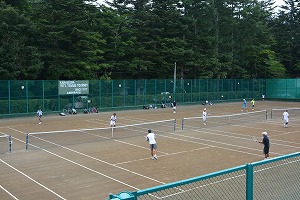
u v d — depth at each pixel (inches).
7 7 1784.0
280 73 3171.8
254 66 3073.3
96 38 2103.8
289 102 2773.1
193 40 2551.7
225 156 850.8
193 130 1282.0
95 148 945.5
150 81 2183.8
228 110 2065.7
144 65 2329.0
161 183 628.1
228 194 355.3
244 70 2920.8
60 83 1774.1
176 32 2436.0
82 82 1851.6
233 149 936.9
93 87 1914.4
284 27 3368.6
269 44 3157.0
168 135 1168.8
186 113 1886.1
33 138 1100.5
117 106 2016.5
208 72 2578.7
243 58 3048.7
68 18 1952.5
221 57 2738.7
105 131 1257.4
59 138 1103.6
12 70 1752.0
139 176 673.0
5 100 1610.5
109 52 2269.9
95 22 2124.8
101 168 732.0
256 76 3139.8
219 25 2785.4
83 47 2034.9
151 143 817.5
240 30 2982.3
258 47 2920.8
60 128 1323.8
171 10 2404.0
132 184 622.8
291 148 952.3
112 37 2228.1
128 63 2294.5
